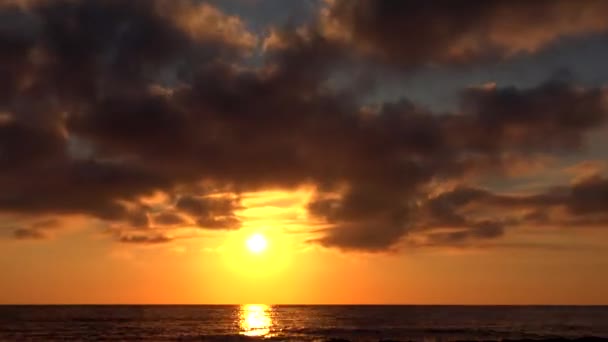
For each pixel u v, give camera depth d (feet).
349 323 375.45
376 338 250.78
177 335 267.59
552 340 229.66
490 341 228.84
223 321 394.52
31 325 335.88
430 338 250.98
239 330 303.89
